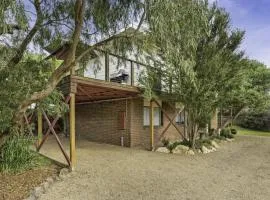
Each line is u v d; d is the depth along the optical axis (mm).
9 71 6703
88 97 13211
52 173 7395
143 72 10766
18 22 5816
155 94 11195
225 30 12484
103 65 11133
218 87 11617
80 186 6590
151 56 8602
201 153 11914
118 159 9633
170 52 6102
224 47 12734
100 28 7270
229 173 8414
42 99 6992
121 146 12898
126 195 6117
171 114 15227
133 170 8164
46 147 11891
